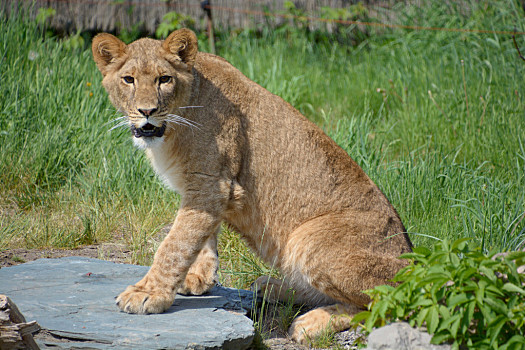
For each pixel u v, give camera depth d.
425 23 22.00
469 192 11.73
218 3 24.50
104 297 7.95
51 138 13.41
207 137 7.97
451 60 19.06
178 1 24.31
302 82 19.05
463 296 6.10
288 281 8.88
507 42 18.66
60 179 13.14
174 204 12.29
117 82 7.94
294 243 8.20
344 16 24.31
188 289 8.38
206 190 7.92
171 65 7.86
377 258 8.00
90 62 17.91
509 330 6.18
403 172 12.30
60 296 7.89
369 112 16.73
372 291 6.99
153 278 7.68
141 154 13.05
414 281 6.39
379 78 18.91
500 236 9.80
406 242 8.59
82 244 11.03
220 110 8.12
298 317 8.24
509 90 16.23
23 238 10.88
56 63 16.50
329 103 18.17
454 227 10.77
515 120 14.84
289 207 8.38
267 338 8.06
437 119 15.62
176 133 7.92
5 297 6.34
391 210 8.73
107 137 13.88
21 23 17.58
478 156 13.98
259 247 8.67
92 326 7.07
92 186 12.38
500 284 6.23
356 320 6.92
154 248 10.70
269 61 20.33
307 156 8.41
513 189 11.78
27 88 14.89
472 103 16.05
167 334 6.97
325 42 23.95
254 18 24.78
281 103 8.62
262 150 8.32
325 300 8.79
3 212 11.86
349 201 8.35
